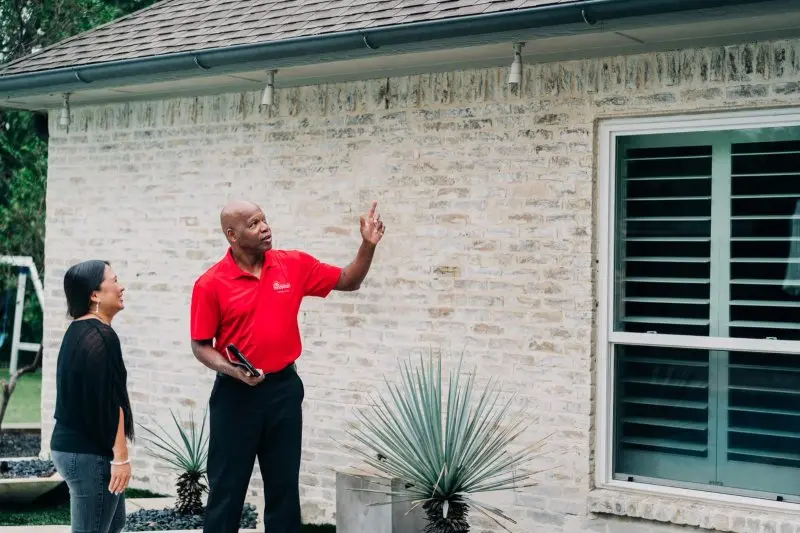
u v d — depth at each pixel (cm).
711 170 671
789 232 645
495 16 636
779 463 651
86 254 1001
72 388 559
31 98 973
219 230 906
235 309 595
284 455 609
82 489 562
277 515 612
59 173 1020
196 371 920
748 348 657
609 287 704
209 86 879
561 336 715
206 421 912
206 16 923
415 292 786
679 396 687
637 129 692
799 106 631
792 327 644
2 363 2148
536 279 727
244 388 599
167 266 940
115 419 563
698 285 677
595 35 639
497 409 742
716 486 673
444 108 771
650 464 698
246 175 888
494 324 746
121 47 912
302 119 852
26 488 871
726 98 650
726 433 669
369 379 812
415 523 706
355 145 821
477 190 755
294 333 611
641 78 680
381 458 679
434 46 680
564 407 713
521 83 730
